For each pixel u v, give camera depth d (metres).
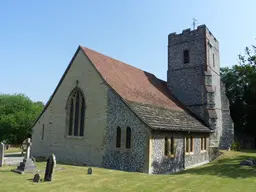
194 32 29.47
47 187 10.75
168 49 31.33
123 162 16.77
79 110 20.38
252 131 46.34
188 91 28.50
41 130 22.95
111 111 18.05
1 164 16.61
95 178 13.03
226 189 11.61
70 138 20.38
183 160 19.70
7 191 10.02
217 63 32.22
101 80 19.11
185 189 11.28
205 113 26.53
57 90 22.23
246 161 20.69
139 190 10.75
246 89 46.12
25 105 40.19
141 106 18.53
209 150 25.09
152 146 16.05
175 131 18.70
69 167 16.70
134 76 24.45
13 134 35.59
